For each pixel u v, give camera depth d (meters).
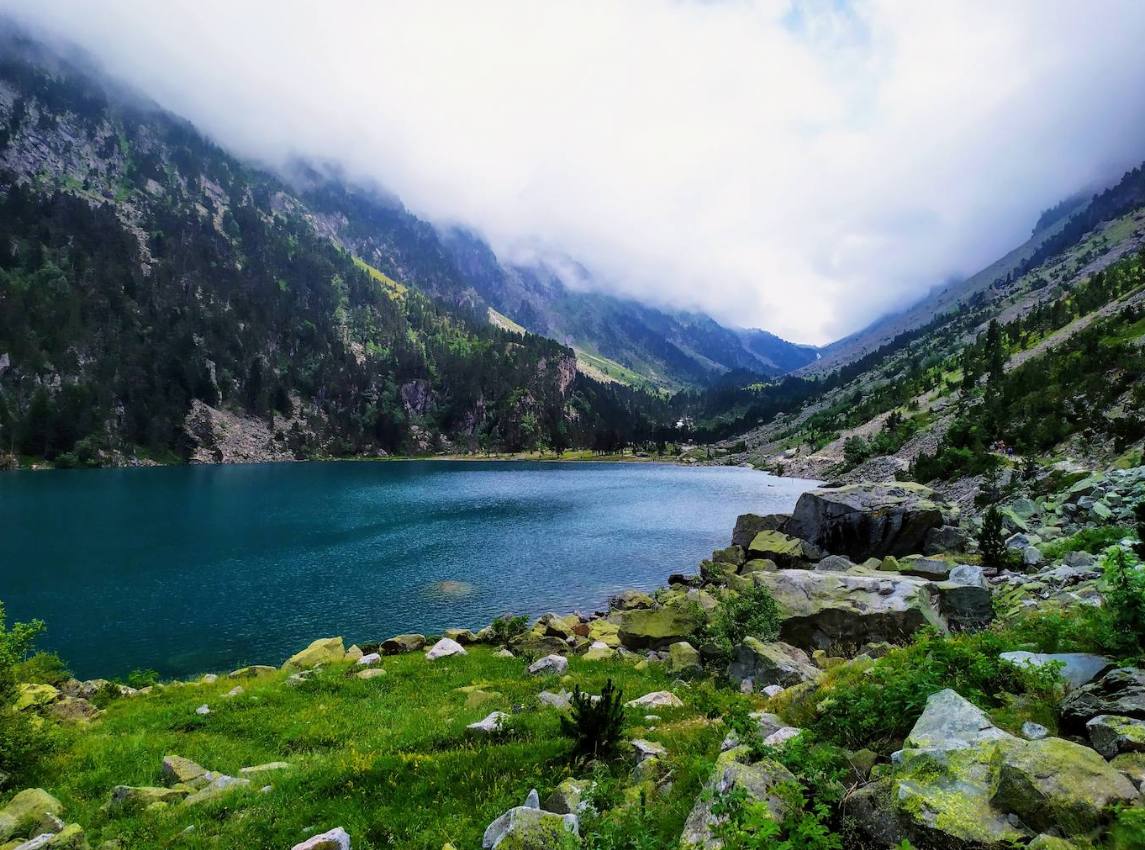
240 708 22.36
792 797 7.20
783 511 103.50
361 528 85.19
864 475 134.00
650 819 9.09
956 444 84.50
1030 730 7.67
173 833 12.07
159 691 27.48
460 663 28.58
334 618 45.72
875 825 6.60
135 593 52.19
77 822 13.17
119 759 17.23
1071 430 67.06
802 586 24.00
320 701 22.83
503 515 98.69
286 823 11.91
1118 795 5.63
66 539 75.50
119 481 150.50
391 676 26.03
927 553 43.06
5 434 180.00
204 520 91.31
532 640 31.84
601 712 13.29
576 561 64.62
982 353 188.50
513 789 12.25
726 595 29.77
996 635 12.17
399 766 13.67
